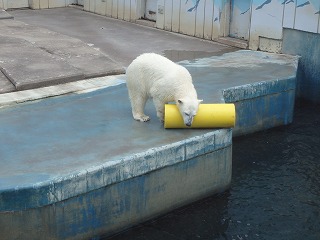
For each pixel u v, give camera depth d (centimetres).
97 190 449
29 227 423
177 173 507
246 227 509
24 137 508
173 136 513
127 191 472
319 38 798
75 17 1234
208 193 549
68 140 502
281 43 860
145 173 479
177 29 1050
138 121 553
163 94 511
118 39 993
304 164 635
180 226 508
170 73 507
